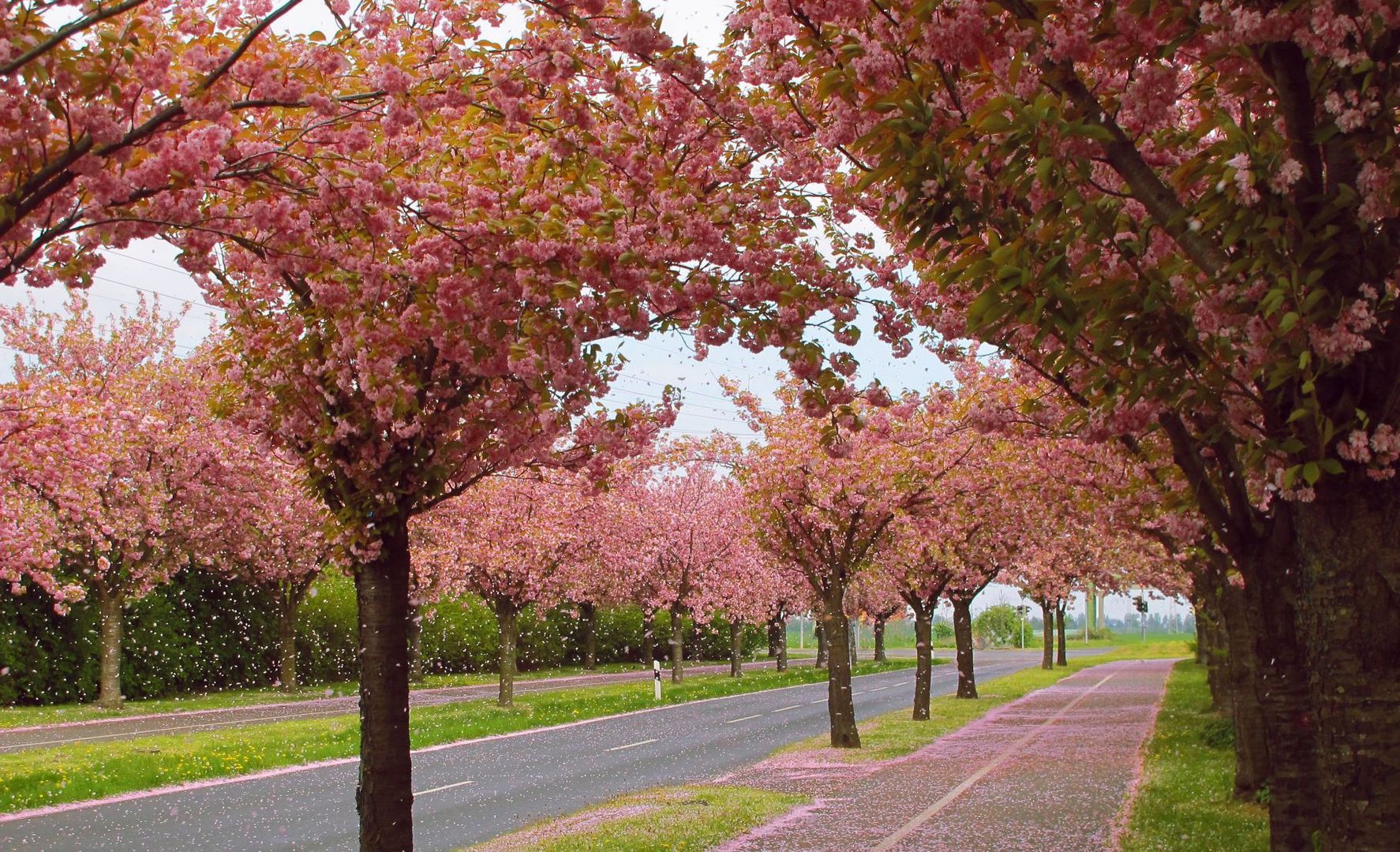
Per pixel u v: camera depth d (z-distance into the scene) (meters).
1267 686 6.02
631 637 67.38
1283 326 3.63
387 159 6.53
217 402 8.52
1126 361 4.70
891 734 23.00
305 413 7.75
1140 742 20.09
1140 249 4.66
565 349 6.66
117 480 29.17
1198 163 4.39
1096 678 45.66
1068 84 4.50
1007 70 4.47
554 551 34.28
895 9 5.07
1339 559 3.84
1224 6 3.89
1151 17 4.32
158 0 5.37
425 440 7.82
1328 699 3.85
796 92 6.82
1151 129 4.91
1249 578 5.97
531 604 49.69
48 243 5.40
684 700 37.19
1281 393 4.19
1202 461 6.63
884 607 56.69
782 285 6.83
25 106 4.34
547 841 11.37
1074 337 4.47
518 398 7.84
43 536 20.12
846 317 7.24
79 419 17.45
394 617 7.80
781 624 59.91
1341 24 3.62
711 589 49.19
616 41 5.85
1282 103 4.18
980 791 14.52
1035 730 23.38
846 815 12.92
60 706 33.59
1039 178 4.15
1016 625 117.44
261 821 14.16
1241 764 13.17
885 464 19.08
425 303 6.59
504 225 6.17
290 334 7.45
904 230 5.09
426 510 8.09
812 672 55.12
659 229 6.63
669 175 6.75
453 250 6.46
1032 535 21.56
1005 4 4.41
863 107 4.78
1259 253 3.99
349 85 5.95
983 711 29.28
